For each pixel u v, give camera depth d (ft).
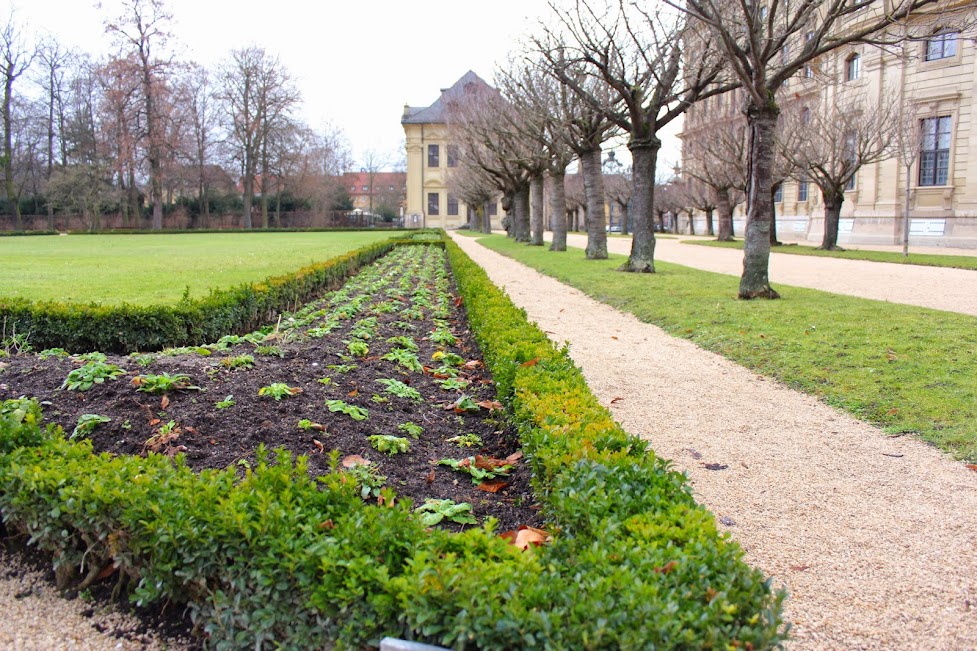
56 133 197.98
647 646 6.20
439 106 245.45
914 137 79.66
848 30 40.40
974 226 103.45
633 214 59.62
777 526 12.42
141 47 164.25
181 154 182.39
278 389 16.25
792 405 20.07
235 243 120.06
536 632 6.50
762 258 40.29
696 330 31.24
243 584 8.32
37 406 14.07
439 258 73.15
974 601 10.07
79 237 155.84
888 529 12.29
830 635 9.29
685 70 54.65
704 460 15.71
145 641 9.25
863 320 31.32
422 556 7.50
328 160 254.47
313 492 9.43
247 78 187.11
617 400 20.66
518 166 103.14
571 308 40.24
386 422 15.83
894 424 17.72
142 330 25.05
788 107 104.63
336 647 7.39
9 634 9.41
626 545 7.60
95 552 10.07
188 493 9.23
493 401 18.02
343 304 34.68
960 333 27.50
